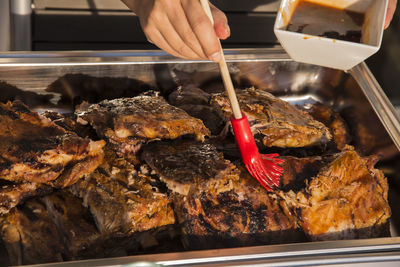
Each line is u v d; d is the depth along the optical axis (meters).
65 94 0.83
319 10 0.67
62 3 1.01
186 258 0.60
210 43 0.66
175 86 0.86
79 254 0.68
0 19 0.96
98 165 0.73
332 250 0.63
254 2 1.07
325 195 0.71
